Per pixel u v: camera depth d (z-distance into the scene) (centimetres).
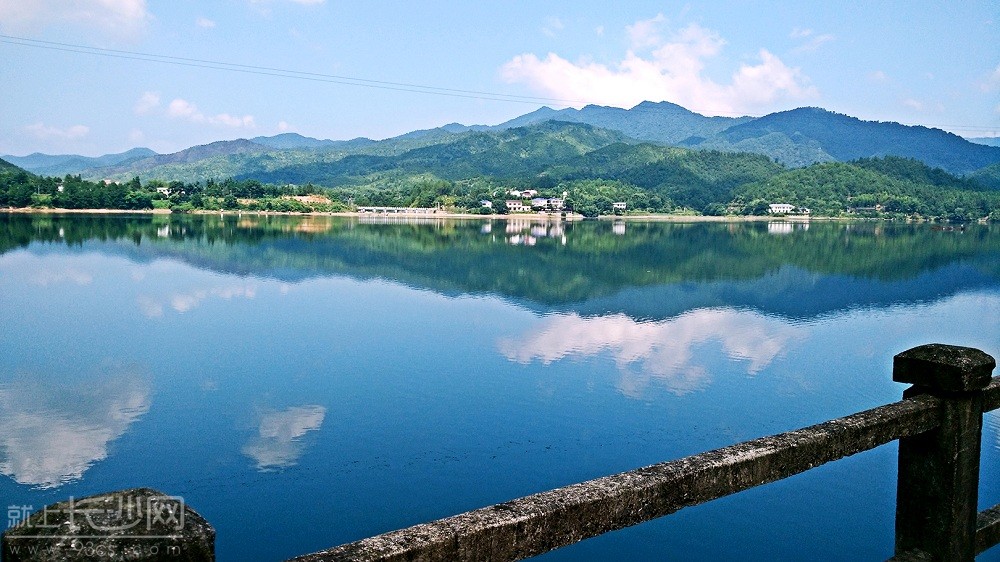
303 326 3091
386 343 2734
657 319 3394
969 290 4584
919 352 343
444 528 189
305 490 1359
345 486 1374
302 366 2339
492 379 2180
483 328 3088
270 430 1698
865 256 6944
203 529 150
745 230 12200
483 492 1361
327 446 1594
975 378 328
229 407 1883
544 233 10575
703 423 1788
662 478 235
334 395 2002
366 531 1206
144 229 9275
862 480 1352
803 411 1908
